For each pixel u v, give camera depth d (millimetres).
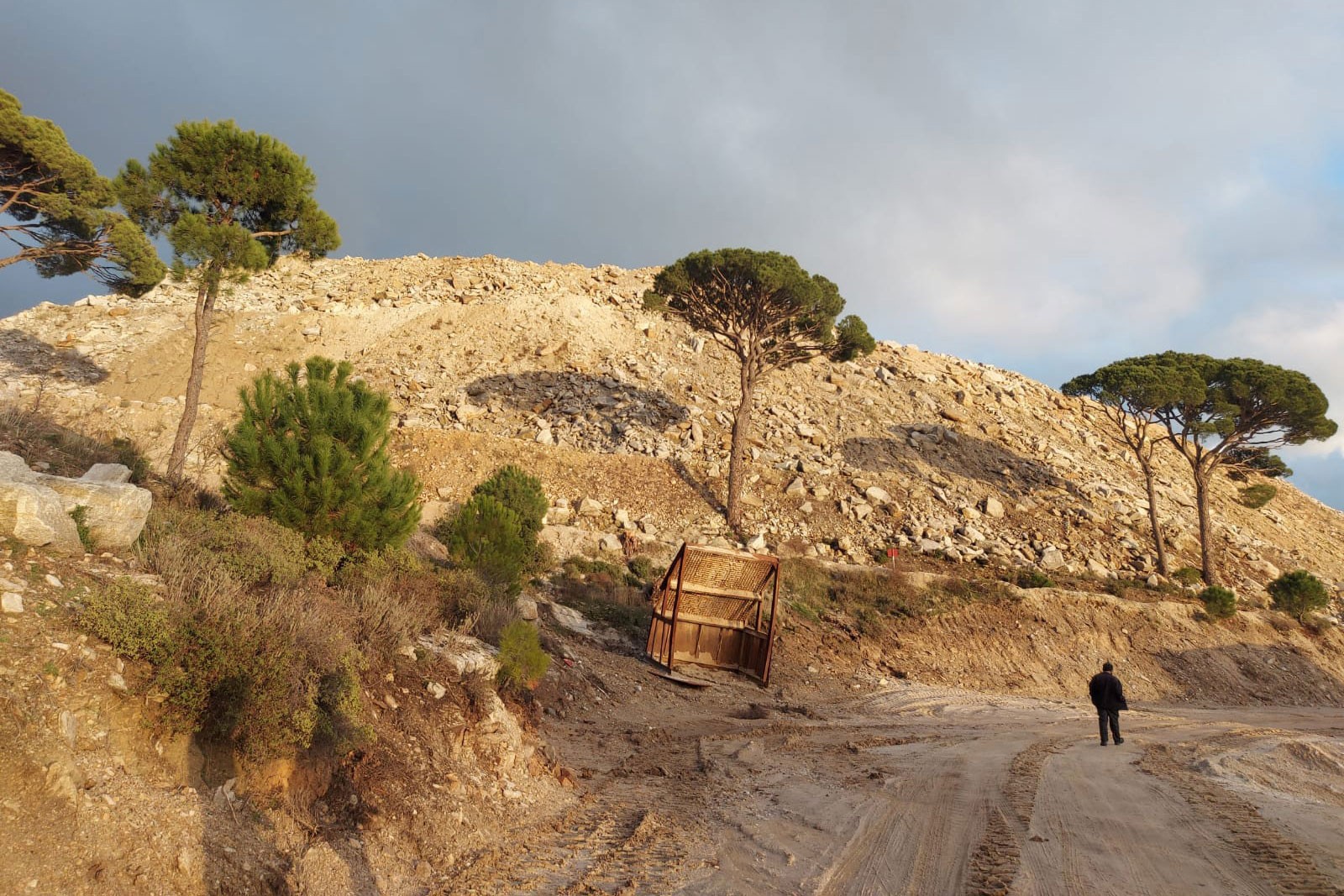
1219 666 30172
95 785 4727
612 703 16125
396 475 13250
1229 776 12305
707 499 35031
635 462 36469
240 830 5445
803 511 35719
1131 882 6621
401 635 9148
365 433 12844
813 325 37094
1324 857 7500
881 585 30078
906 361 56750
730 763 12016
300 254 24625
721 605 22547
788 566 30203
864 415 47125
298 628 7227
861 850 7656
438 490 31703
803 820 8797
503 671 10883
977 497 40469
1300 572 36406
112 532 7301
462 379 43750
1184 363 41188
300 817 6090
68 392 36812
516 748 9492
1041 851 7520
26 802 4277
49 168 21500
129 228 21922
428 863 6602
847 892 6484
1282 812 9594
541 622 19641
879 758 13031
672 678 19344
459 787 7832
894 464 41906
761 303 35438
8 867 3900
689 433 40000
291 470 12172
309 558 10875
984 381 57625
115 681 5418
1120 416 41281
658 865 7145
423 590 11945
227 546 9172
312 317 48875
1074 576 34750
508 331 49406
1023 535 37844
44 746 4598
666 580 21562
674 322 54406
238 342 45438
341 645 7676
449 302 53000
